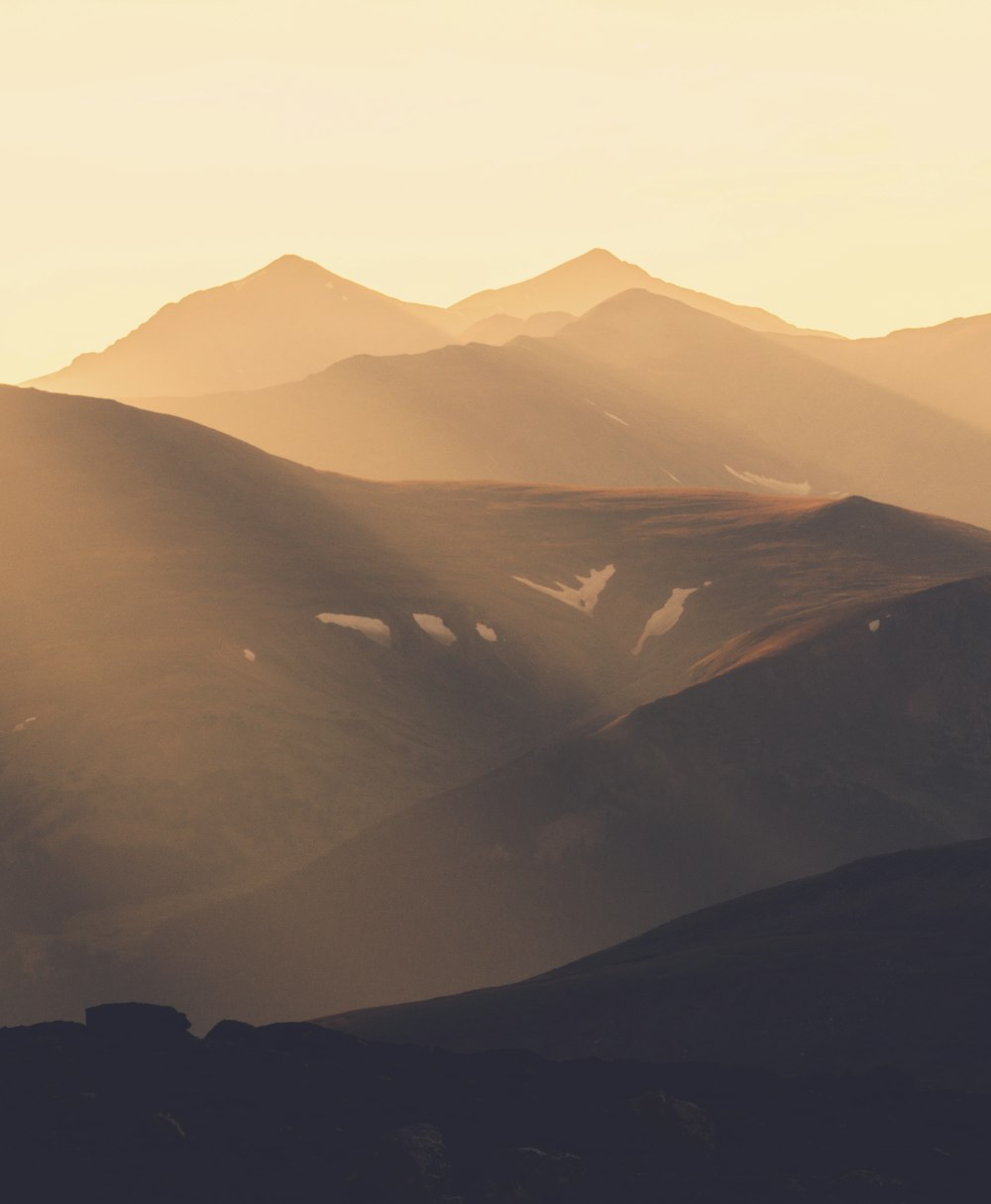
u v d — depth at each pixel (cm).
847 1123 11306
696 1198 9362
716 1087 12119
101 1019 12088
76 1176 9206
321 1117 10219
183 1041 11825
